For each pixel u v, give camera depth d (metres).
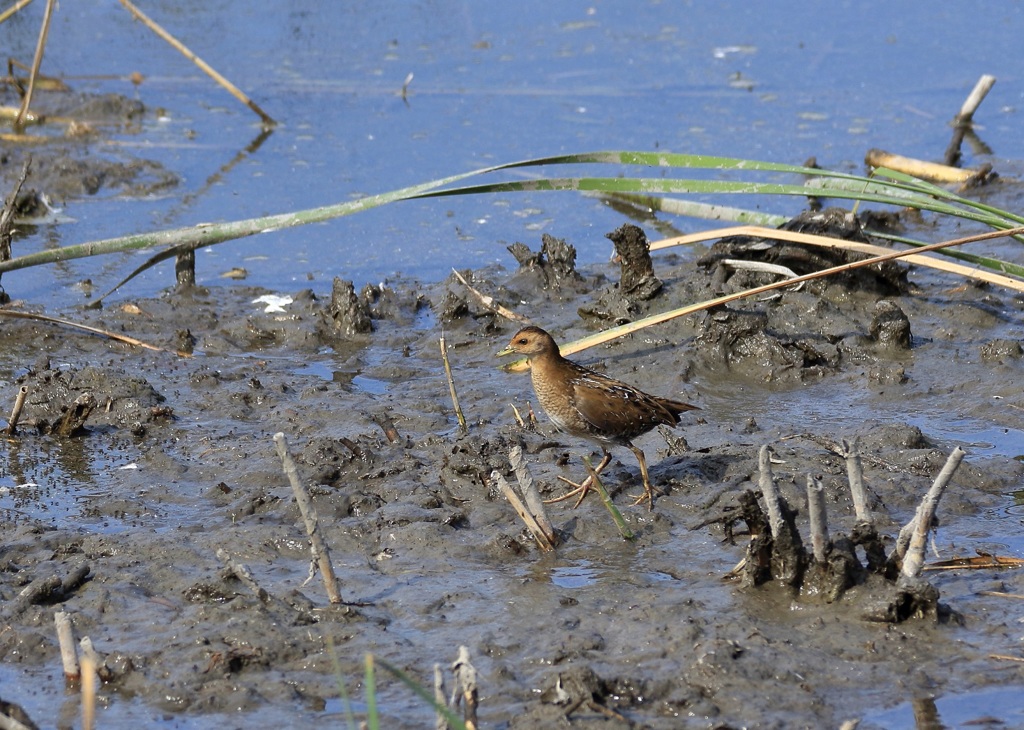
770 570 8.98
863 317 14.62
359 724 7.70
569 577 9.39
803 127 22.08
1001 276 13.45
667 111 22.89
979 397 12.70
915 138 21.56
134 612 8.95
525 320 15.19
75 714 7.88
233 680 8.16
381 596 9.13
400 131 22.30
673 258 17.16
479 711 7.75
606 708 7.66
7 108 22.66
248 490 10.86
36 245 17.56
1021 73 24.70
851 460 8.75
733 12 28.94
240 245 18.14
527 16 28.80
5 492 11.04
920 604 8.48
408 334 14.99
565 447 11.73
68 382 12.97
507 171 20.30
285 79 24.98
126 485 11.12
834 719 7.62
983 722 7.57
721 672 7.96
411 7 29.41
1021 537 9.88
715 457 11.16
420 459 11.42
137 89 24.31
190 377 13.58
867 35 27.19
